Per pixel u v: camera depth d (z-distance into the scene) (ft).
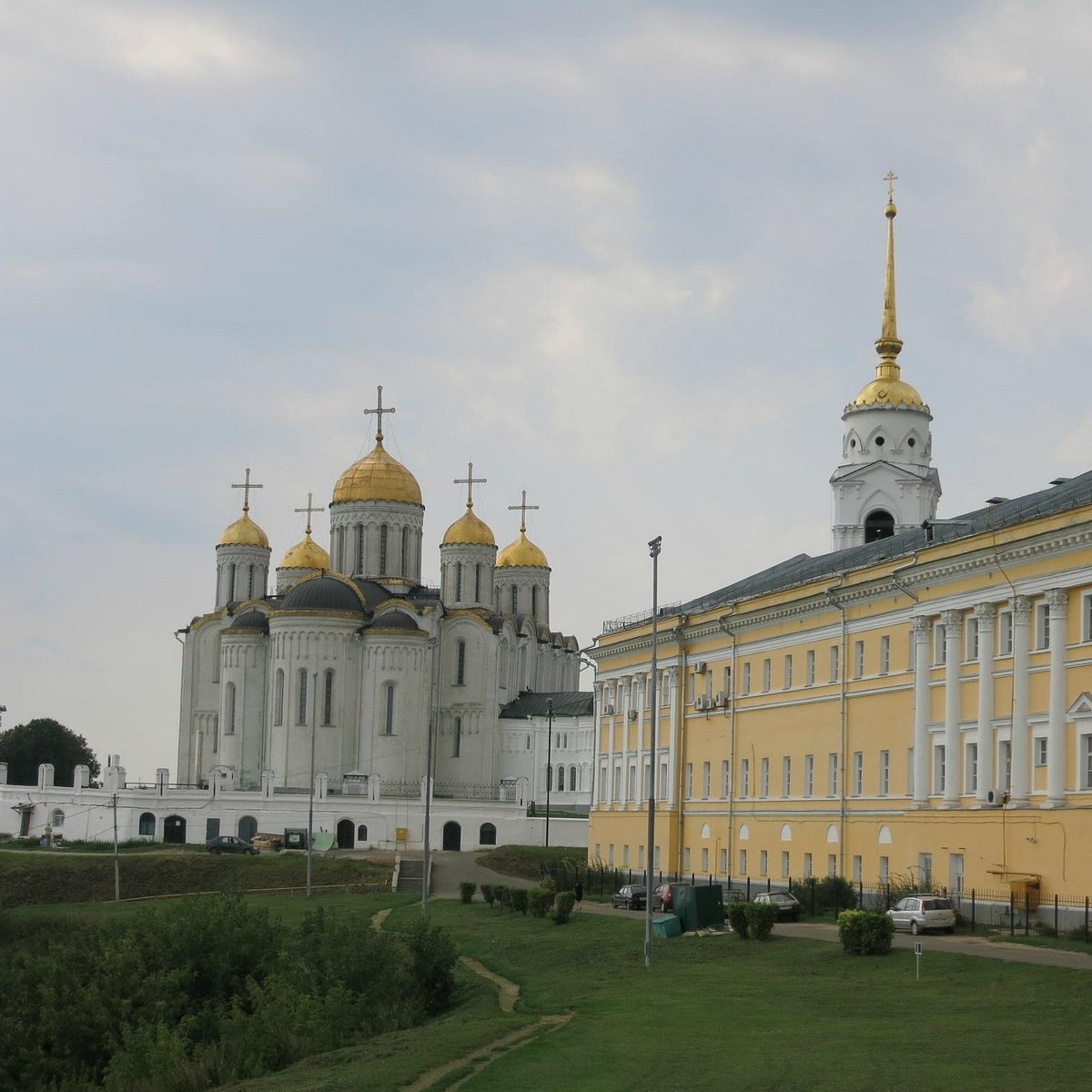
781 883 280.10
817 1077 114.42
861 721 255.91
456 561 577.43
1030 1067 114.42
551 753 558.15
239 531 589.73
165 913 215.72
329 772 504.84
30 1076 191.72
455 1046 143.74
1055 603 205.26
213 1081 168.66
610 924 246.88
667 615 349.20
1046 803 203.82
